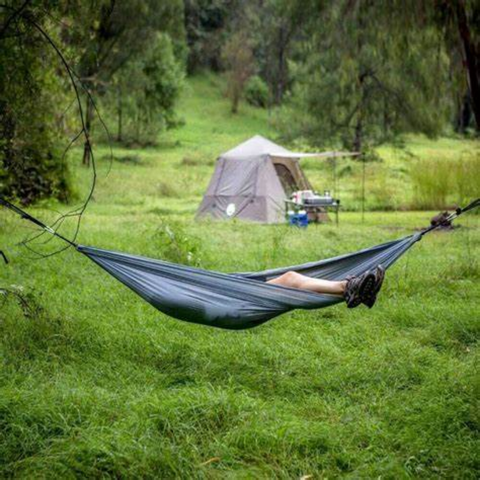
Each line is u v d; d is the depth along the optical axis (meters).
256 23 57.06
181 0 39.62
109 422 3.95
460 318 6.23
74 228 13.03
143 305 6.93
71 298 7.12
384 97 27.36
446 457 3.64
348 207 20.03
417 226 15.33
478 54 15.08
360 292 4.74
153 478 3.38
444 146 40.78
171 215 18.12
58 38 10.34
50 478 3.31
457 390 4.48
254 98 57.34
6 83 8.70
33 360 5.15
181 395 4.30
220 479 3.41
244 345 5.53
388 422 4.12
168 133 45.38
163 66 41.09
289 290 4.56
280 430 3.80
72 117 14.56
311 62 29.61
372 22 16.17
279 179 17.62
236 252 10.35
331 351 5.51
